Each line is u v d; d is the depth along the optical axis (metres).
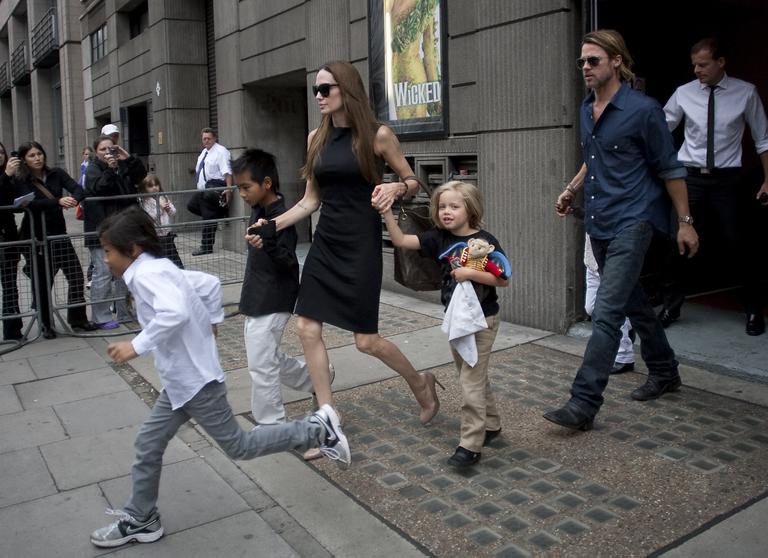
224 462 3.90
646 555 2.83
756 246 5.52
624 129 3.93
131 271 2.94
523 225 6.12
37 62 29.64
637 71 6.28
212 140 11.22
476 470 3.63
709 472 3.48
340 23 8.40
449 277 3.65
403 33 7.36
